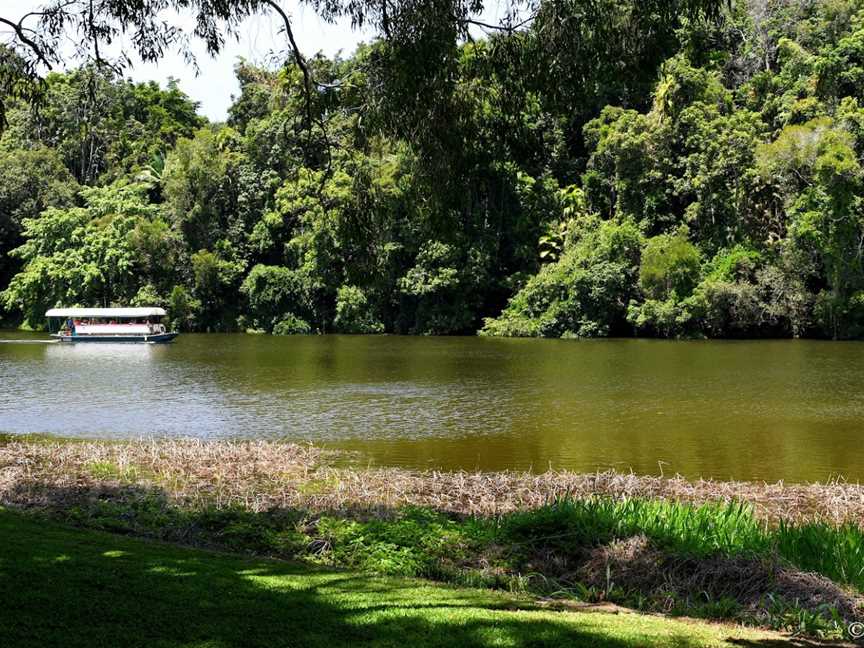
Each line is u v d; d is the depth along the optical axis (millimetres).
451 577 8875
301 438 17906
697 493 12578
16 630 5527
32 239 60812
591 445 17125
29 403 23078
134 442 17375
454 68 10992
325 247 55906
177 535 10078
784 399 23047
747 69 60094
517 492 12461
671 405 22125
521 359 35562
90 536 8953
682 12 10969
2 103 12086
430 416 20625
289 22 11688
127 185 63688
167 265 58844
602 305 51125
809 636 6949
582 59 10812
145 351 41031
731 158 50781
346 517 10844
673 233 53125
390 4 10734
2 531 8727
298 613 6184
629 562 8812
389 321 58156
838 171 45406
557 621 6332
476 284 55438
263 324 58438
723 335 49656
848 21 55781
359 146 12172
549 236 56344
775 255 49938
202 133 62531
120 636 5516
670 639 6066
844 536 8992
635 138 54062
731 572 8367
